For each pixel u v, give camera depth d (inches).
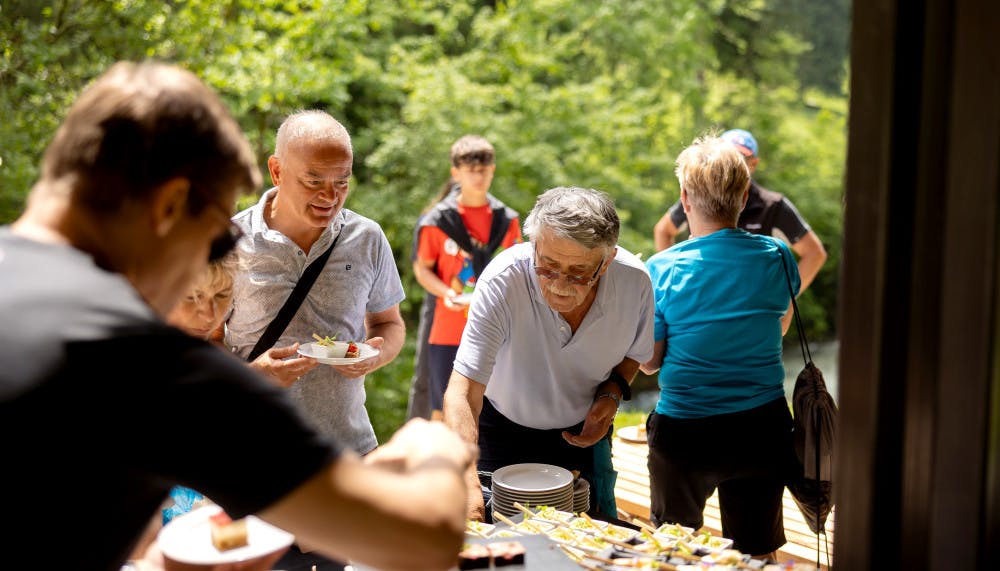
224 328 99.0
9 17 279.1
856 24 42.4
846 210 44.1
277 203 97.7
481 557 63.3
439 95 373.4
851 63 42.9
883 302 43.6
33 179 266.4
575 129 408.2
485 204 192.2
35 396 32.5
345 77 328.8
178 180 36.7
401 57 412.5
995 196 41.1
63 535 33.7
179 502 73.5
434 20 392.8
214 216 39.0
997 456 43.5
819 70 543.2
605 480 99.2
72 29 287.0
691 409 101.0
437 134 377.1
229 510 35.7
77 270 35.6
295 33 317.1
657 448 104.6
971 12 40.4
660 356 105.2
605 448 99.7
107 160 35.8
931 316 43.5
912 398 44.4
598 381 98.4
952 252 42.3
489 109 394.6
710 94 533.3
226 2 304.5
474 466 84.8
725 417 99.6
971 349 42.5
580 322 92.7
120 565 37.7
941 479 44.0
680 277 100.7
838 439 46.1
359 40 383.2
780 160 535.5
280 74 307.1
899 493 45.3
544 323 92.0
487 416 100.4
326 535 35.8
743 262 98.3
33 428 32.6
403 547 36.2
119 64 38.6
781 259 100.2
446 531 37.1
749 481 101.8
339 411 99.6
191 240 39.1
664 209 457.1
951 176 41.8
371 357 96.0
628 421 203.2
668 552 68.2
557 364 94.7
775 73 541.3
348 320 100.7
